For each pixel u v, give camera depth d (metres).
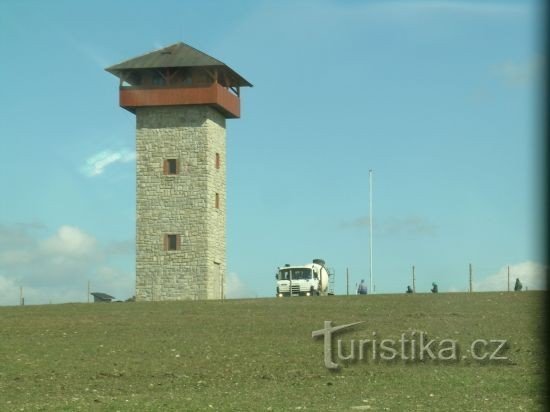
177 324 105.25
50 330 101.62
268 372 75.50
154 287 197.75
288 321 105.25
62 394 66.31
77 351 87.25
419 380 69.06
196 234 197.75
